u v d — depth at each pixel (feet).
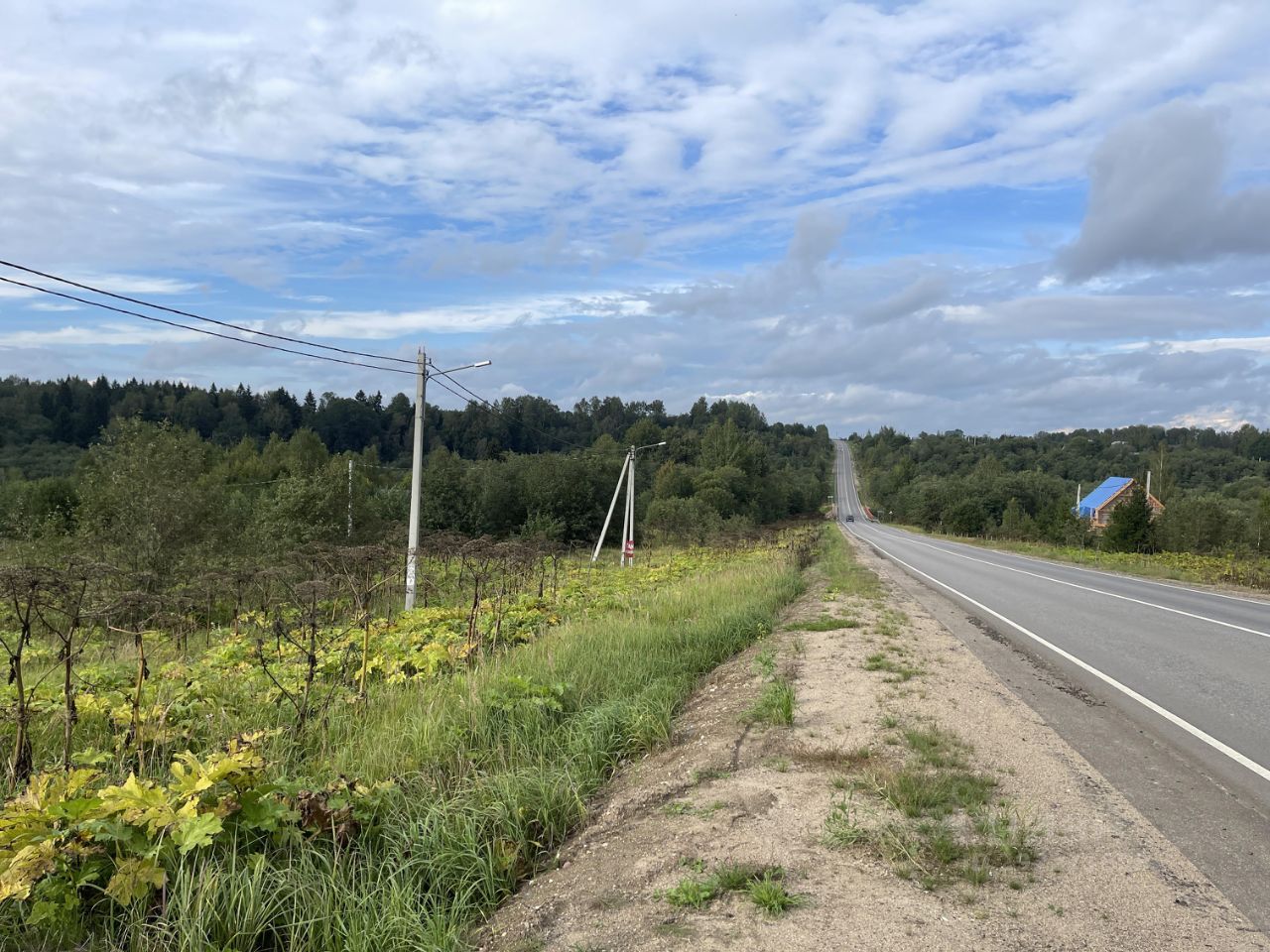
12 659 16.21
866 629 34.35
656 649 28.37
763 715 19.51
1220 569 73.26
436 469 161.79
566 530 167.22
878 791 14.38
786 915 10.23
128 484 61.11
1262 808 14.28
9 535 62.44
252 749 14.85
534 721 18.72
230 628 36.94
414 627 33.63
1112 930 9.82
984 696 22.08
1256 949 9.44
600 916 10.57
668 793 14.98
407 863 11.57
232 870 10.56
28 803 11.07
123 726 17.99
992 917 10.11
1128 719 20.68
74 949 9.80
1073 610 45.47
